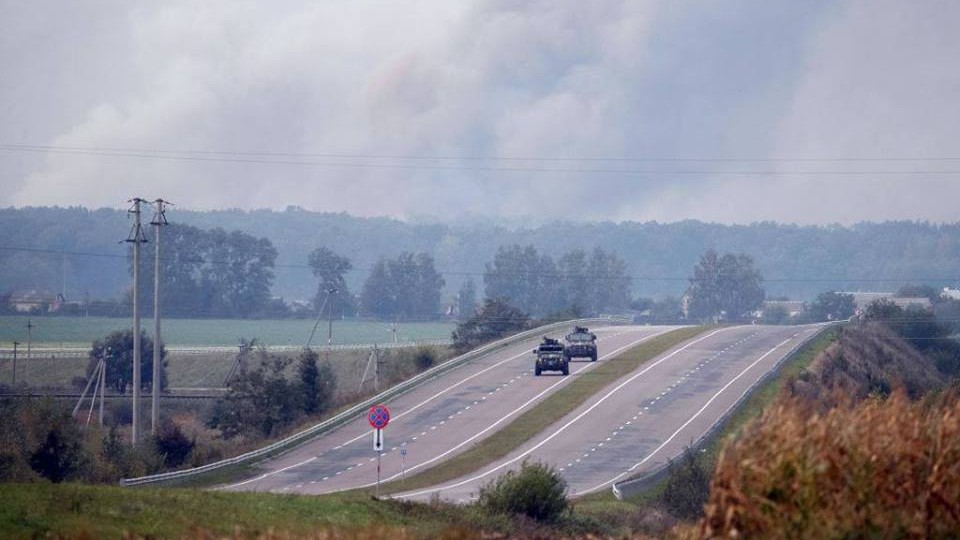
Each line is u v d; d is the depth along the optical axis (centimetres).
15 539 3509
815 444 2967
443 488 8938
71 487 4712
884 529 2953
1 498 4150
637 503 7962
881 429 3088
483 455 10662
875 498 3000
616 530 6206
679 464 8481
